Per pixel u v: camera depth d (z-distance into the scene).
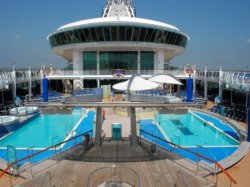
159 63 37.50
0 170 9.80
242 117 19.75
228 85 23.56
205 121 20.62
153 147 10.64
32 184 8.20
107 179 8.41
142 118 22.30
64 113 9.66
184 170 9.18
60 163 9.68
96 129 11.16
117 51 36.88
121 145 11.52
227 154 13.30
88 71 34.16
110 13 40.25
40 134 17.86
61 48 37.25
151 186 7.98
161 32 33.97
